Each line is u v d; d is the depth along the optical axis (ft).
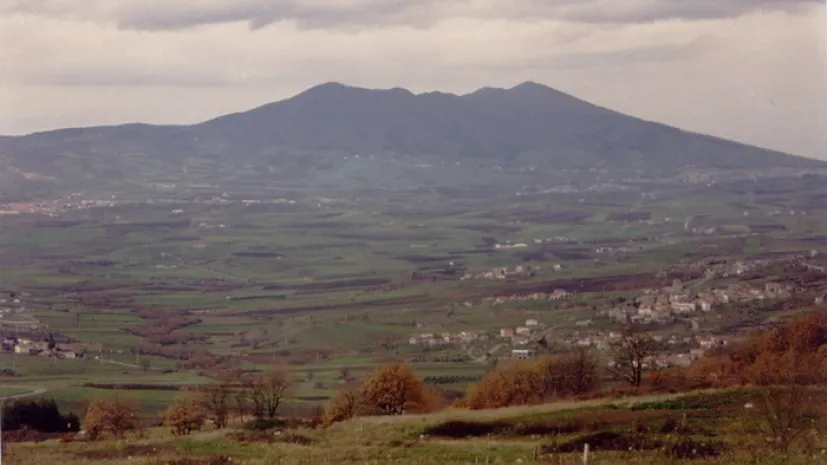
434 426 115.14
